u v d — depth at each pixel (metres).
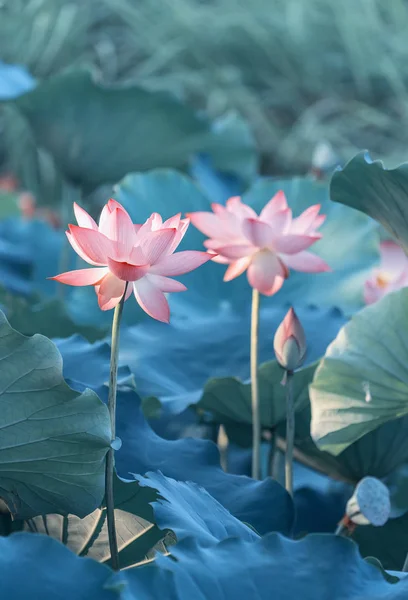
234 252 5.07
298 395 5.19
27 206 8.95
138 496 4.79
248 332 5.51
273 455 5.28
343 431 5.04
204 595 4.50
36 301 6.44
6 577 4.46
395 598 4.53
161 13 17.41
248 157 7.72
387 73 16.91
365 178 4.93
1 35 14.76
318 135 15.84
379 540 5.12
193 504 4.77
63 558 4.49
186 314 5.82
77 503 4.75
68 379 4.93
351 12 17.52
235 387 5.16
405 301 5.02
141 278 4.69
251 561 4.56
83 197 7.87
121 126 6.94
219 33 17.11
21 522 4.93
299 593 4.52
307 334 5.45
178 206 6.11
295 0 17.70
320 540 4.59
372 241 5.95
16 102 6.83
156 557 4.52
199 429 5.48
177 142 7.22
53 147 7.18
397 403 5.02
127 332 5.50
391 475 5.48
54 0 15.30
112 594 4.45
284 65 17.14
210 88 16.28
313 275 5.92
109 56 16.19
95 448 4.69
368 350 5.03
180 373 5.40
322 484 5.50
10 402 4.66
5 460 4.70
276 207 5.13
